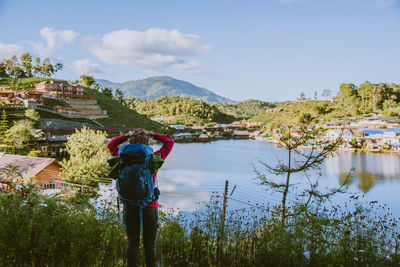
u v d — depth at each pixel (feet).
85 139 105.81
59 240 10.61
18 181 17.61
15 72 561.02
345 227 14.56
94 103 497.05
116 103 583.17
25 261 10.05
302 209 16.90
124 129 407.23
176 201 85.40
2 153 109.70
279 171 38.06
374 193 150.82
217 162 274.36
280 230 14.17
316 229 14.44
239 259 13.32
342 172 213.05
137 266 9.30
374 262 12.71
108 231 12.42
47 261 10.14
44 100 427.33
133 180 8.78
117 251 12.14
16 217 11.35
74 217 12.53
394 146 353.92
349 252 13.11
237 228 14.67
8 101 369.09
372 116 560.20
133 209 9.15
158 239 13.79
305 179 93.66
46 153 277.64
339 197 84.64
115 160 9.36
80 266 10.30
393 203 127.44
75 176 89.97
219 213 15.44
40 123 337.93
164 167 241.35
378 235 14.48
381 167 238.07
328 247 13.56
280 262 13.05
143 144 9.51
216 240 13.85
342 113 624.18
